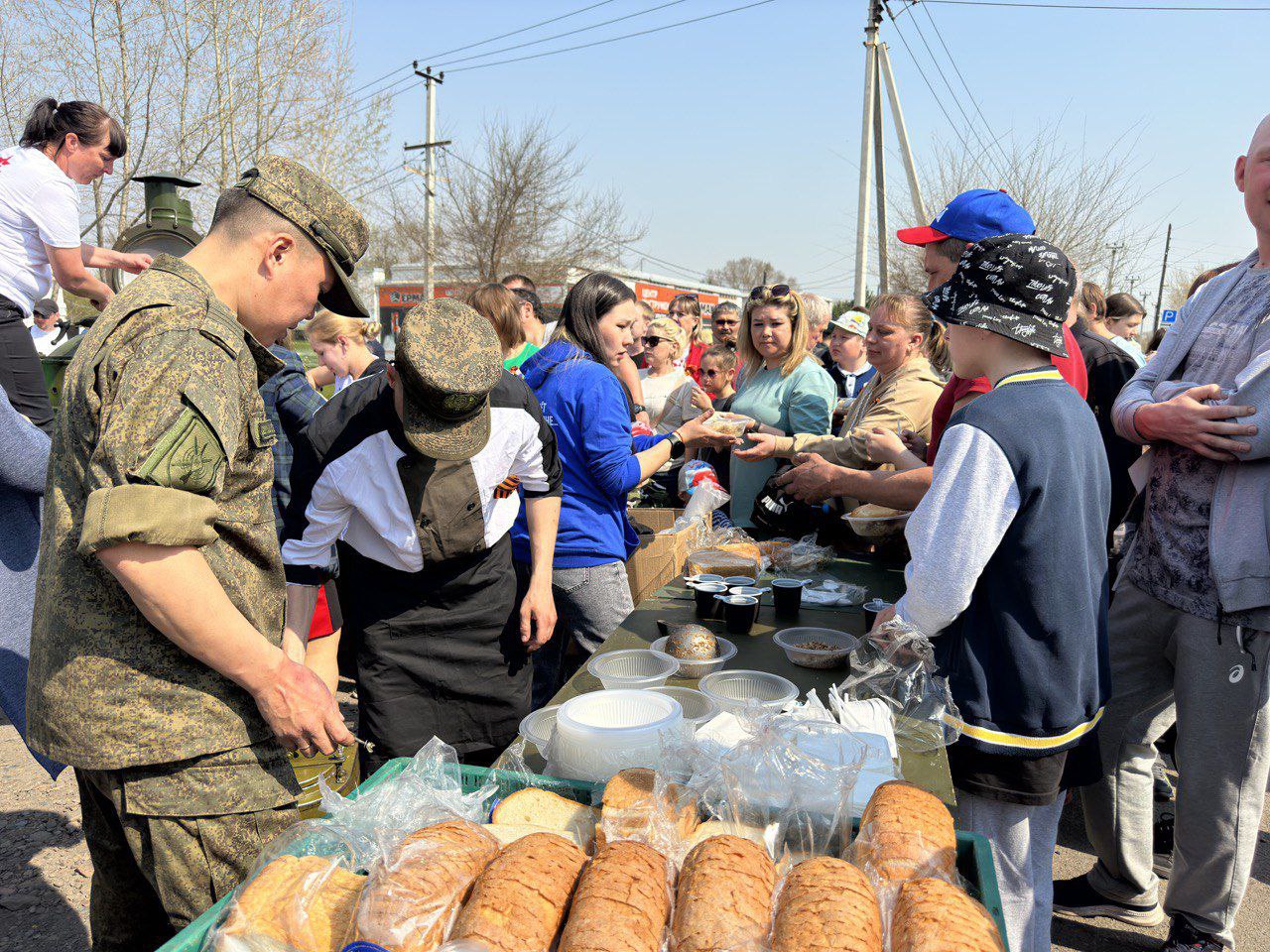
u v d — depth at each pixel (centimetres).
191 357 133
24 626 270
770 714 152
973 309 174
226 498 146
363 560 225
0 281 354
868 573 303
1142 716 257
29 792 352
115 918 173
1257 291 226
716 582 255
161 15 1126
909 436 306
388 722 228
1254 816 224
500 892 95
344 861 116
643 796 120
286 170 152
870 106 1606
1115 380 317
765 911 96
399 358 188
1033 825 184
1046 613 165
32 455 256
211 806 144
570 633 322
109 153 370
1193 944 233
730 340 607
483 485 220
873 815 116
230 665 136
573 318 303
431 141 2525
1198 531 226
